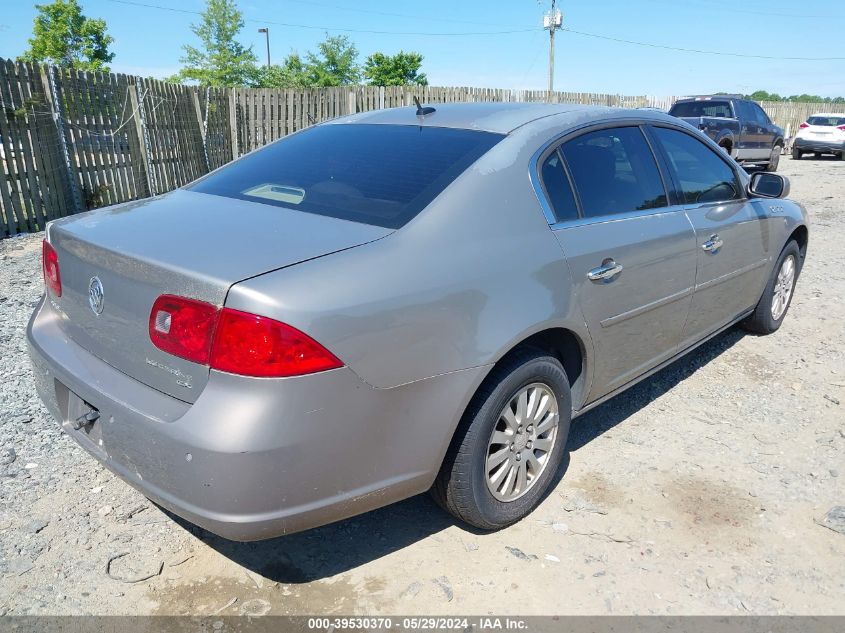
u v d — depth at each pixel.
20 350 4.53
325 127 3.57
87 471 3.23
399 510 3.07
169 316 2.17
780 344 5.04
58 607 2.43
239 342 2.04
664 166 3.68
